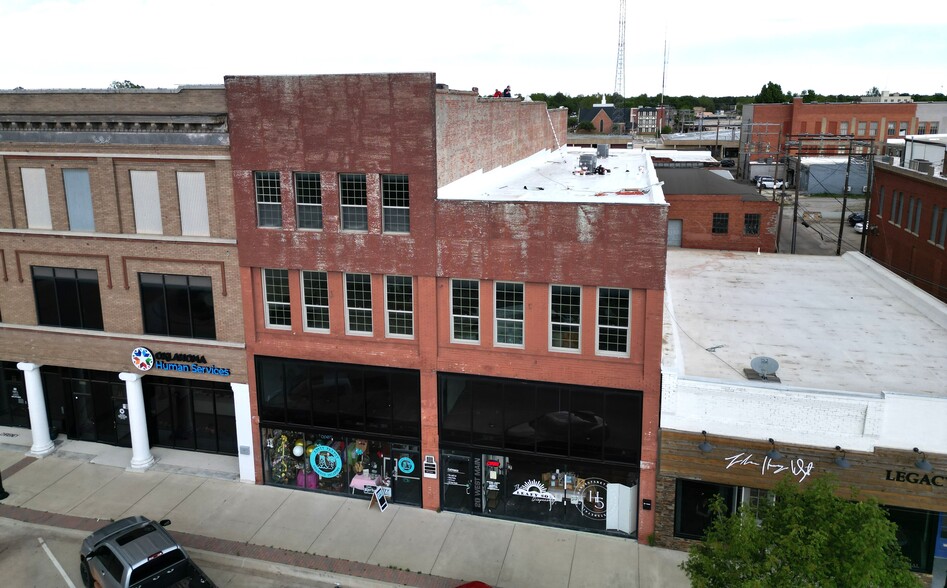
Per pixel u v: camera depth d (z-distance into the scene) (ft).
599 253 69.82
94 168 84.43
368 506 82.89
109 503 83.66
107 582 64.18
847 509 48.88
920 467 62.18
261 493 86.07
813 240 218.38
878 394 63.67
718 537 53.21
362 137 73.82
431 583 69.00
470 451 79.20
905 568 48.62
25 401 101.76
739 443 67.36
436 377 77.97
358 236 76.54
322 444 84.99
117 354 89.66
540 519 79.05
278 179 78.48
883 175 154.10
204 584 63.46
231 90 76.64
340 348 80.84
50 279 90.68
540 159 137.18
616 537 76.43
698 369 74.79
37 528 79.20
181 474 90.43
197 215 82.79
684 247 166.40
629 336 71.41
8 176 88.17
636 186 95.86
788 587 45.32
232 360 85.20
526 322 74.08
